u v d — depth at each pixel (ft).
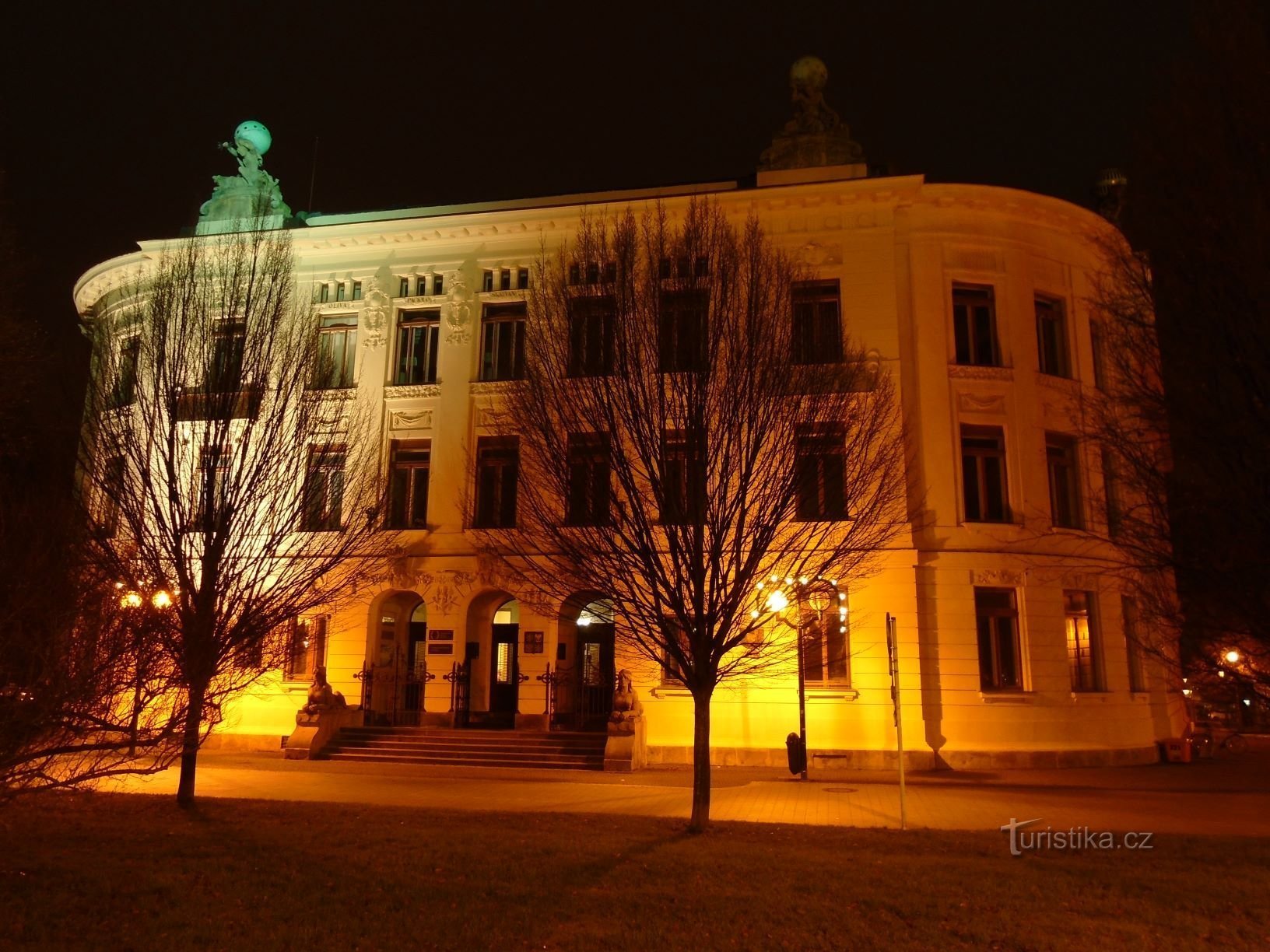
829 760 70.54
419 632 86.12
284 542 64.13
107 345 54.90
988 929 26.32
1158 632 50.88
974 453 77.51
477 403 82.99
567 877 31.96
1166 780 65.31
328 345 87.15
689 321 45.39
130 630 32.32
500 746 73.05
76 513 42.80
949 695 72.23
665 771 68.95
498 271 85.71
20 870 32.76
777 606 53.11
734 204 79.51
